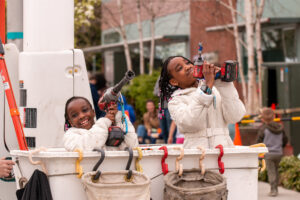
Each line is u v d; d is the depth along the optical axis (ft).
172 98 11.21
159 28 65.46
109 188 8.52
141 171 9.46
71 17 14.40
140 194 8.68
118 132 10.21
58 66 13.79
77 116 10.91
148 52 69.05
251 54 40.22
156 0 61.93
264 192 26.50
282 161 29.01
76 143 10.03
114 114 10.37
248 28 40.19
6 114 13.48
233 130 28.73
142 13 67.56
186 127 10.65
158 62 67.87
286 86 35.99
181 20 61.00
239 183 10.08
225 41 51.85
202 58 10.52
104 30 72.33
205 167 9.92
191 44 56.90
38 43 14.05
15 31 15.44
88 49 69.51
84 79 14.05
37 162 9.05
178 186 9.73
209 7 52.24
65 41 14.25
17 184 10.51
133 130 10.71
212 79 10.27
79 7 38.60
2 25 14.65
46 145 13.69
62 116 13.79
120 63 71.31
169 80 11.78
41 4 14.01
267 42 51.70
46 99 13.70
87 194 8.80
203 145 11.03
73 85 13.92
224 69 10.47
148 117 35.19
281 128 25.72
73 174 9.15
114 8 70.03
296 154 34.65
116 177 9.22
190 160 9.87
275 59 50.98
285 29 49.70
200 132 11.09
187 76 11.33
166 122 29.78
